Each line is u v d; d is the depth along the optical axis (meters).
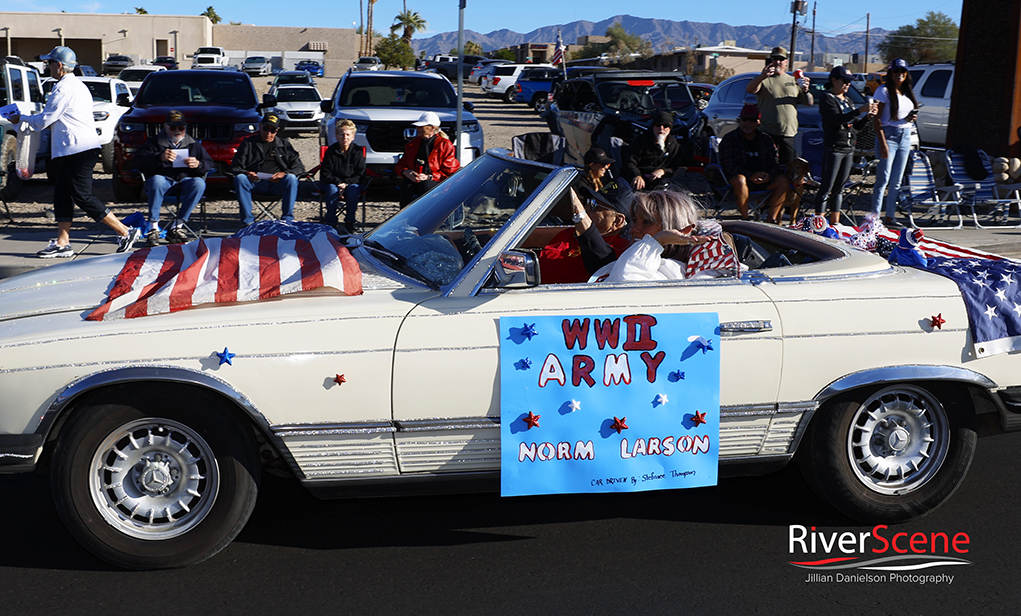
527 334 3.45
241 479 3.45
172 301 3.45
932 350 3.74
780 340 3.62
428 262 3.77
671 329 3.54
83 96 8.51
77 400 3.36
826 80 14.38
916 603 3.38
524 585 3.47
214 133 11.71
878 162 10.55
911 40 63.94
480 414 3.47
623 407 3.53
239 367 3.31
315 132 23.88
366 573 3.56
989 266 4.07
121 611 3.25
